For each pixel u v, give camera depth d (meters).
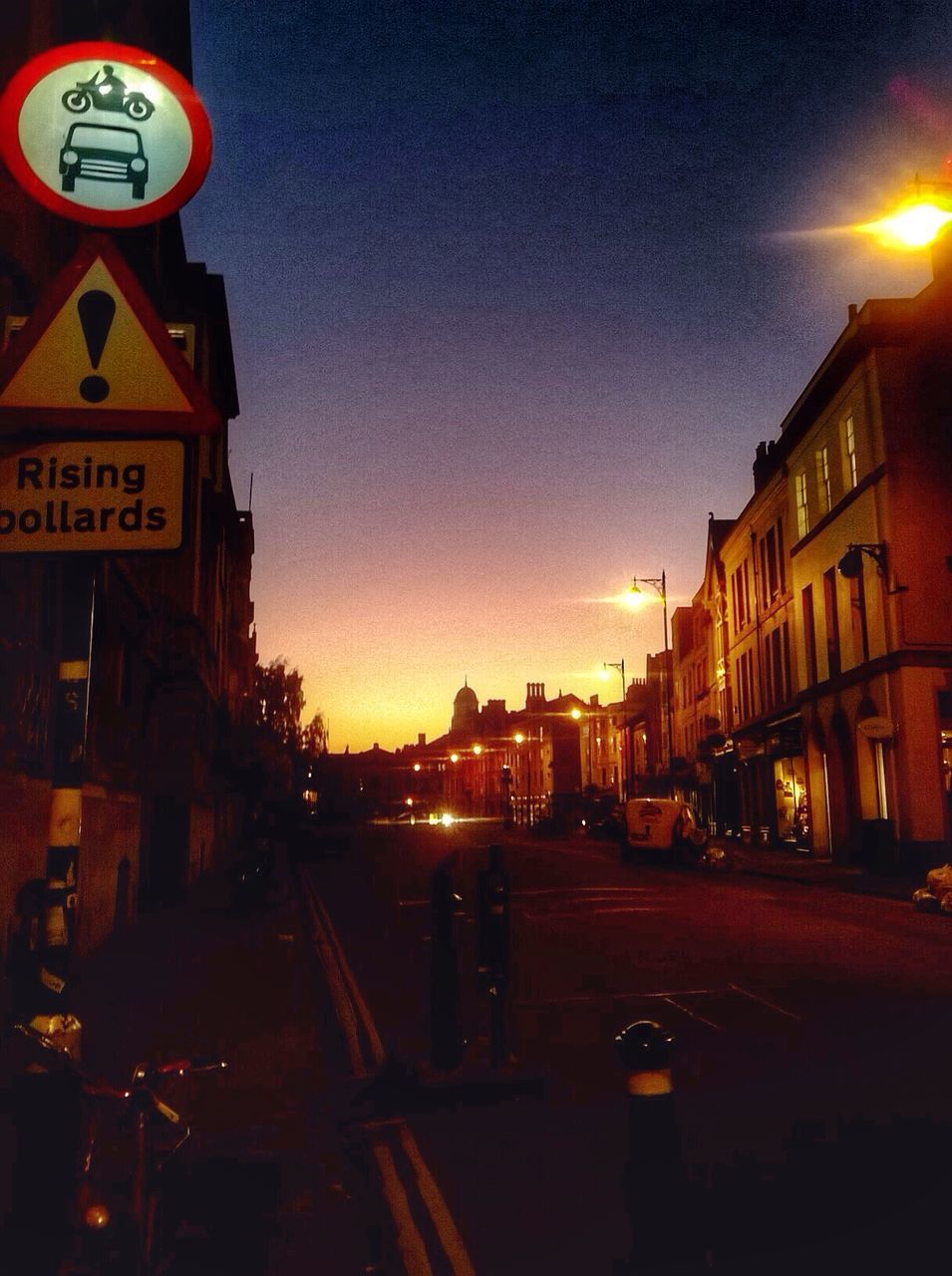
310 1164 5.33
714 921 15.78
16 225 7.63
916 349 25.53
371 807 131.62
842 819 29.34
